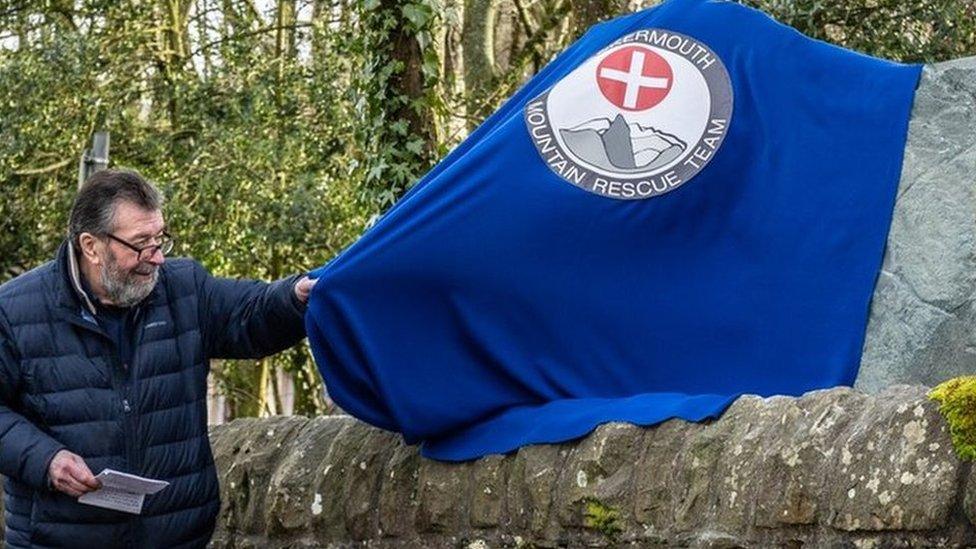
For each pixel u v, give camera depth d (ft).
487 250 16.81
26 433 15.60
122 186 15.72
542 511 15.83
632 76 17.40
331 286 16.71
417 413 16.79
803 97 17.24
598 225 16.88
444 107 27.81
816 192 16.78
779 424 14.26
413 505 17.22
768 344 16.40
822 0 32.45
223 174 53.78
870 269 16.37
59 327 15.90
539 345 16.84
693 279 16.74
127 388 16.01
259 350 16.97
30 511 16.14
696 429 15.03
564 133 17.25
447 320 16.94
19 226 55.16
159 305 16.33
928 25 33.73
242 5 56.90
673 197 16.89
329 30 52.54
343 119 53.01
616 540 15.23
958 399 12.80
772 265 16.63
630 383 16.58
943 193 16.33
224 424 20.71
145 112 56.80
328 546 18.12
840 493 13.38
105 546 16.03
